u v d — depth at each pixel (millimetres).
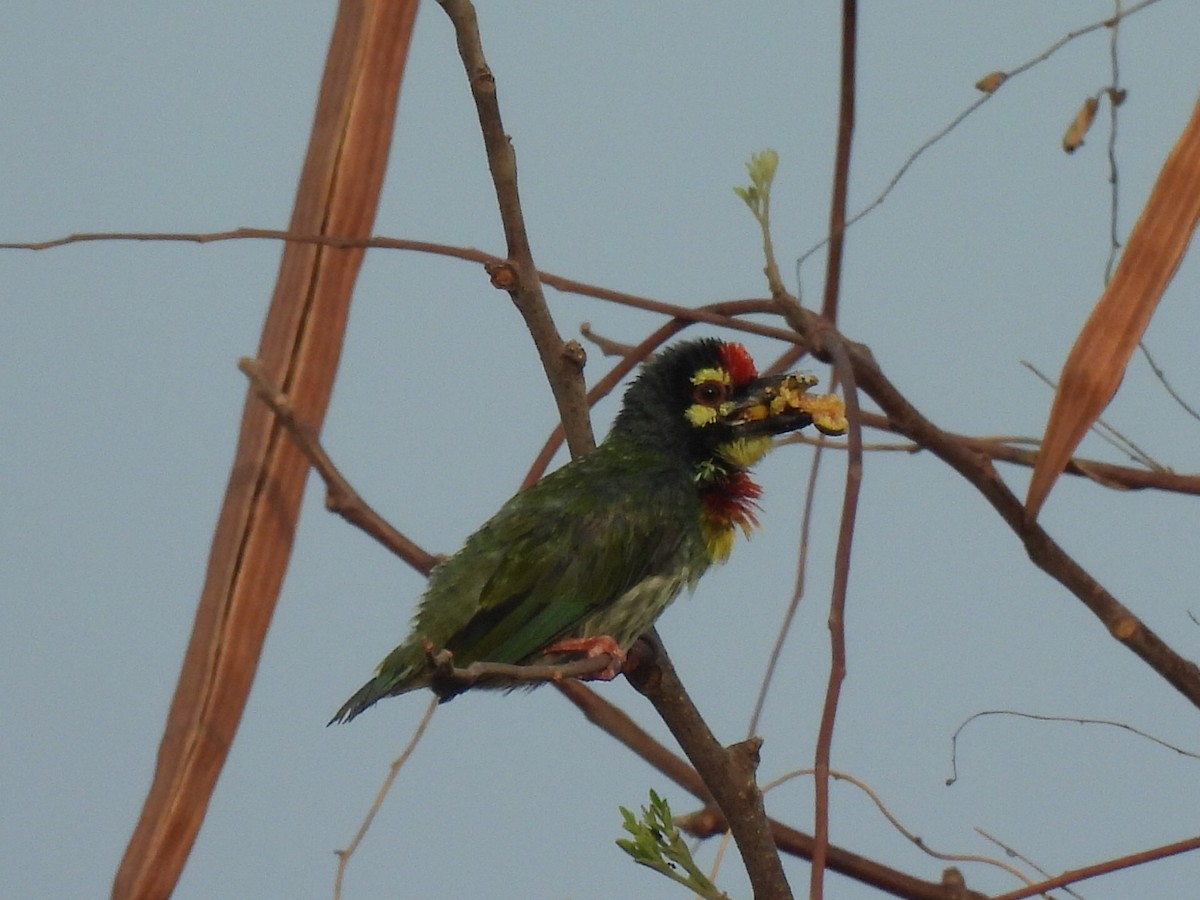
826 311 9391
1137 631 8164
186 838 8469
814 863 5879
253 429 8859
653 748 9234
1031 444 9492
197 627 8711
